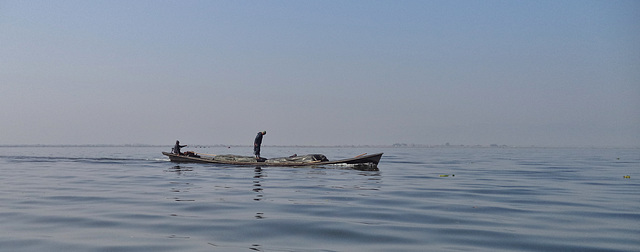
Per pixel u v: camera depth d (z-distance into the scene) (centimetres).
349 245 684
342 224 845
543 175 2172
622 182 1777
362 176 1950
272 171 2208
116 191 1351
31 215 926
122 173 2095
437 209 1033
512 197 1267
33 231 771
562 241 719
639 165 3353
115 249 650
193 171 2209
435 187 1525
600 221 891
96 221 862
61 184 1568
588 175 2180
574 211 1016
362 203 1117
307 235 750
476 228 818
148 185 1529
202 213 955
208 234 753
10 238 716
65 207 1033
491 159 4853
